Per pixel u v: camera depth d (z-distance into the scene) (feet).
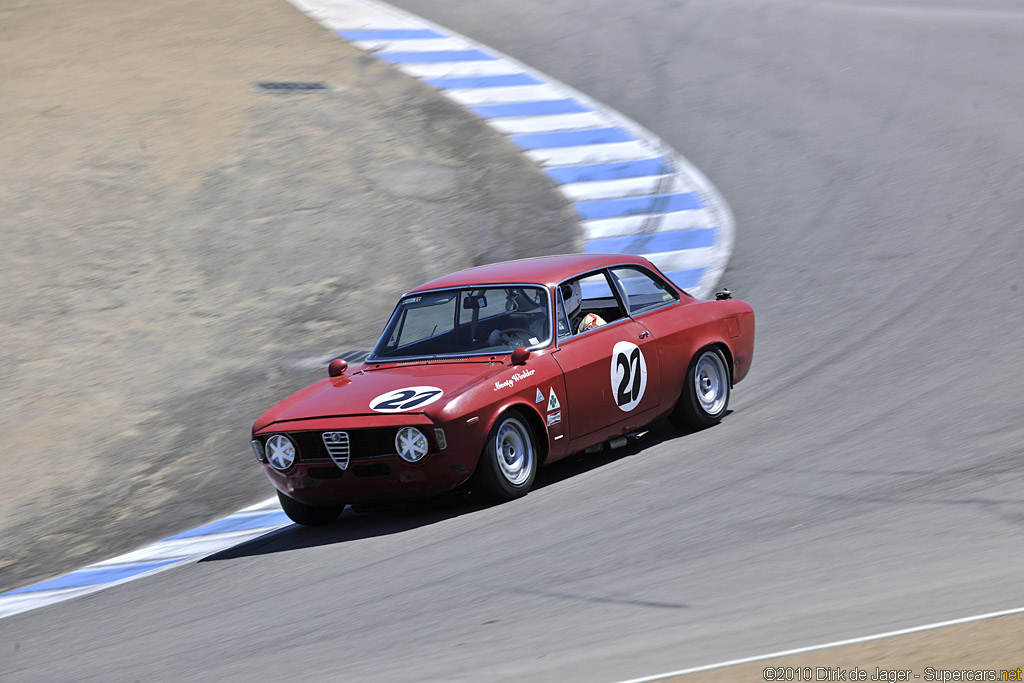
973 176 176.45
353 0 326.44
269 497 94.22
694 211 181.37
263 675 50.78
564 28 305.32
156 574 77.61
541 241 171.94
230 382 126.52
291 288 155.63
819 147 207.72
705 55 280.10
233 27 284.61
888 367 103.55
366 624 56.54
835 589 50.01
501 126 228.22
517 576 60.59
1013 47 265.95
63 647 63.52
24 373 131.44
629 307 91.15
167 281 157.69
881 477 70.54
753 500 69.46
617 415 86.33
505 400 77.71
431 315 87.81
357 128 219.41
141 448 110.01
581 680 42.09
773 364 112.47
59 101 224.94
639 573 57.67
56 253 164.25
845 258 147.84
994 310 116.16
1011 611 42.73
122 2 303.07
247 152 202.80
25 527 93.91
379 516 82.89
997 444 74.23
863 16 313.32
